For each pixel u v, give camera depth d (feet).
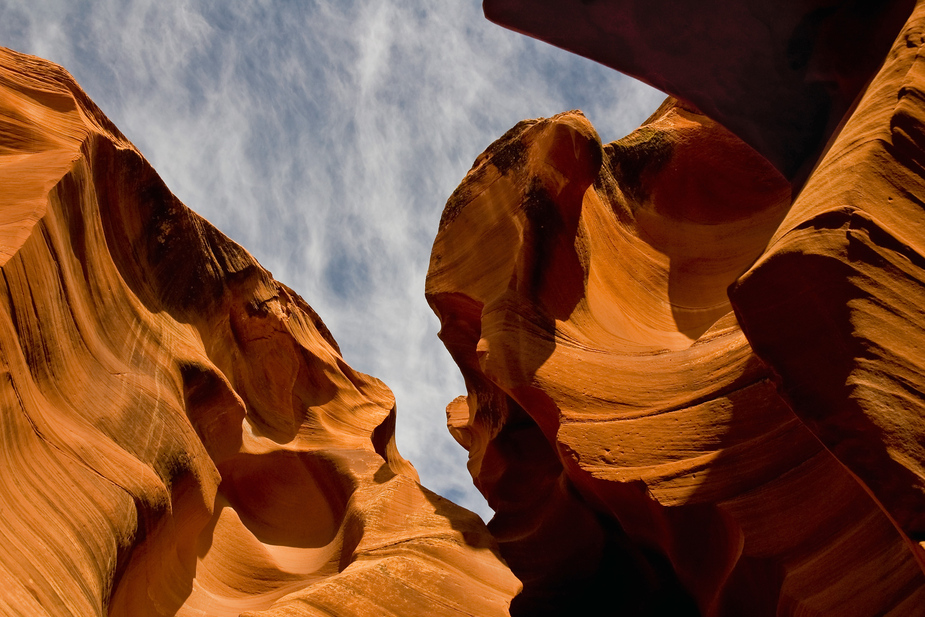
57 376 20.92
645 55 26.76
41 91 24.93
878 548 19.07
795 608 19.57
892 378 15.12
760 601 21.71
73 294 22.40
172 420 24.62
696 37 25.68
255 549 27.81
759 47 24.99
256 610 24.95
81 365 22.12
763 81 25.18
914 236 16.22
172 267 29.12
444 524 26.32
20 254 19.40
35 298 20.12
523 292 28.91
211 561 26.55
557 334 28.25
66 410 20.90
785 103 25.02
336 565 26.66
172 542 23.70
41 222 20.61
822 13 23.48
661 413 24.95
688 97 26.76
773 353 16.01
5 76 24.62
